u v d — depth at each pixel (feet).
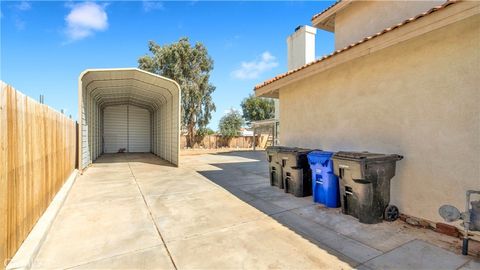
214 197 19.02
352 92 16.96
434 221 12.10
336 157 14.55
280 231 12.23
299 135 22.62
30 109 11.28
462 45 11.00
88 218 14.24
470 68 10.72
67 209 15.96
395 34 12.14
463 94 10.96
